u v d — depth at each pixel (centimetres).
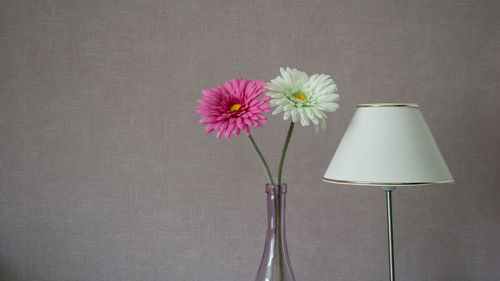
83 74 138
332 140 141
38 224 137
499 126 143
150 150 139
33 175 137
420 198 142
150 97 139
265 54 140
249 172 139
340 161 94
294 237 140
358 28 142
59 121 138
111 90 138
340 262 141
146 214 138
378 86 142
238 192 139
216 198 139
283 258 88
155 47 139
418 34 143
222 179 139
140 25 139
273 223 89
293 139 140
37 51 137
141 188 138
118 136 138
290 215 140
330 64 141
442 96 143
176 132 139
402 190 141
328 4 142
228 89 91
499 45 143
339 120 141
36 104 137
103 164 138
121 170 138
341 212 141
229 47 140
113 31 139
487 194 143
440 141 143
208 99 87
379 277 141
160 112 139
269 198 90
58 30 138
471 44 143
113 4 139
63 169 138
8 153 137
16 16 137
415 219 142
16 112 137
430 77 143
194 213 139
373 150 89
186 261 139
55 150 138
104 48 138
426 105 143
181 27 140
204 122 83
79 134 138
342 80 141
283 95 87
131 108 139
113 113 138
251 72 140
